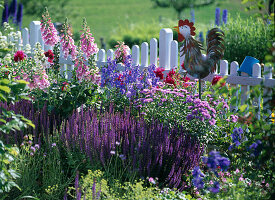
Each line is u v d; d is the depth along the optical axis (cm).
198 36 1384
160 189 491
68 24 700
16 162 502
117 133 542
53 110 628
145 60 794
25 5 2622
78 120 586
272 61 420
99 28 3256
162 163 513
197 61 634
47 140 561
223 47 637
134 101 654
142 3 4066
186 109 631
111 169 505
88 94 686
